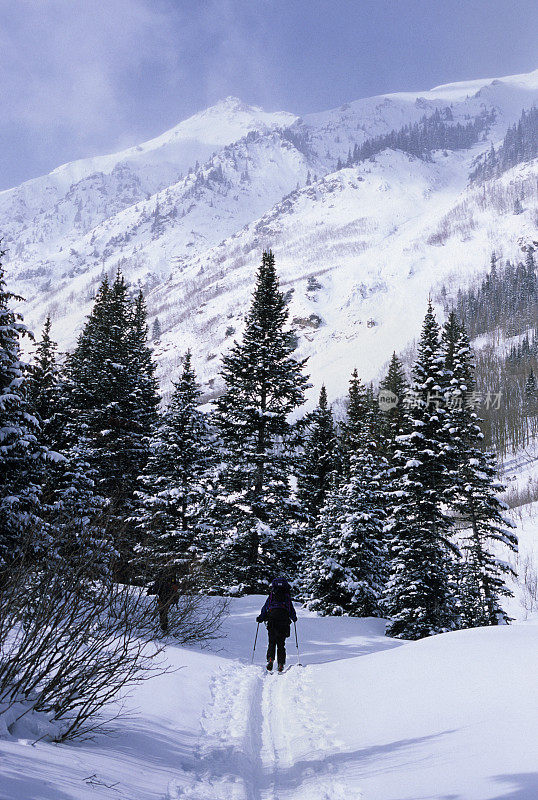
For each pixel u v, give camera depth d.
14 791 2.77
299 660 14.03
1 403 13.40
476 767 3.92
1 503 12.18
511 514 67.06
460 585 29.73
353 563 28.62
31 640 4.67
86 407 26.64
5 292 14.35
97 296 33.06
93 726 4.86
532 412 111.62
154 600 9.50
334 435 35.44
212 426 27.02
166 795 3.76
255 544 26.33
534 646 8.09
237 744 5.46
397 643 19.70
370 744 5.30
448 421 27.91
